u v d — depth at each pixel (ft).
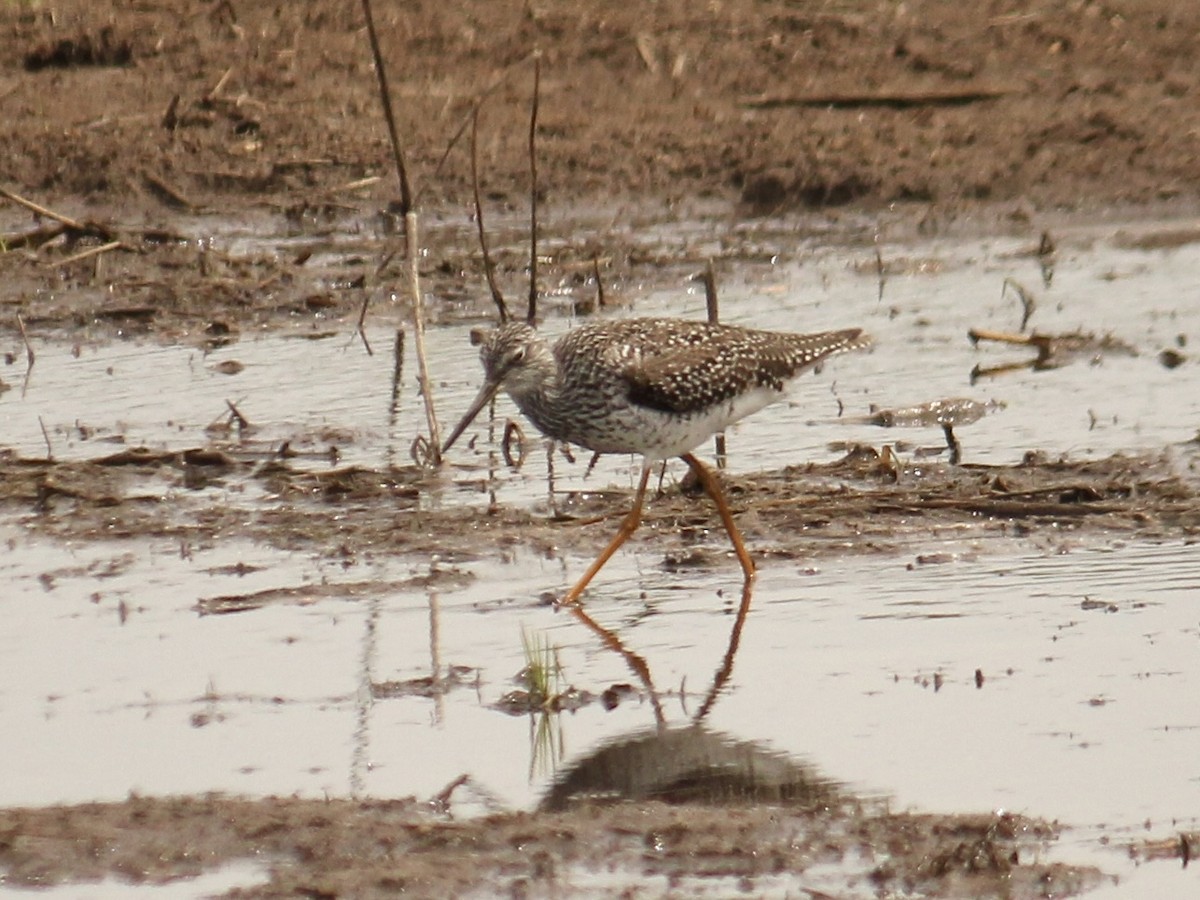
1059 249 83.15
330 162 89.86
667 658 44.96
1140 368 67.77
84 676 44.04
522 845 35.24
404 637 46.60
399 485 58.03
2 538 54.08
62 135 91.40
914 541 52.49
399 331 72.23
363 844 35.35
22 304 77.61
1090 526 52.85
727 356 51.52
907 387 66.64
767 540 52.95
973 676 43.16
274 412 65.31
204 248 82.23
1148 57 98.17
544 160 90.43
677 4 103.81
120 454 59.88
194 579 50.65
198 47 99.09
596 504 56.49
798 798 37.37
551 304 77.10
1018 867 34.17
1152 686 42.24
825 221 87.35
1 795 37.70
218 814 36.29
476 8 102.94
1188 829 35.76
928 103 95.25
